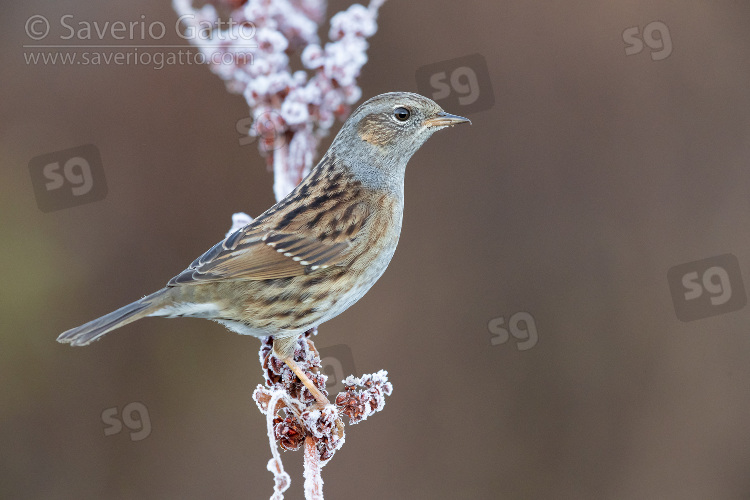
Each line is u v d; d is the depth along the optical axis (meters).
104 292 11.83
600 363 12.18
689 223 12.51
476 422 11.92
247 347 12.27
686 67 12.76
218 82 12.15
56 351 11.77
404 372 12.10
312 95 7.29
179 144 12.08
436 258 12.59
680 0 12.81
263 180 12.09
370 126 7.70
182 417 11.91
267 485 11.66
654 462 11.79
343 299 7.42
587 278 12.41
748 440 11.78
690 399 11.95
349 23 7.36
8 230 11.73
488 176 12.79
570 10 12.87
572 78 12.81
